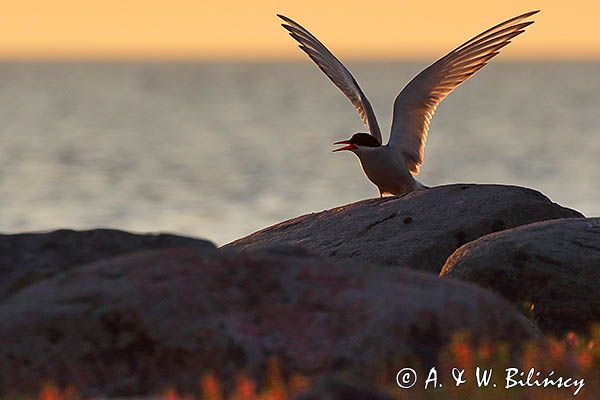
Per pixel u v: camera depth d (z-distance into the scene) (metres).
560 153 118.69
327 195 84.38
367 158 17.16
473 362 9.80
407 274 10.23
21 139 147.25
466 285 10.25
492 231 16.30
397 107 17.31
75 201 81.81
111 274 9.99
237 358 9.53
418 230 16.44
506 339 10.16
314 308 9.79
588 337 13.36
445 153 121.56
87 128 172.12
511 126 167.38
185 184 92.44
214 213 74.56
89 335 9.69
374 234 16.64
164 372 9.58
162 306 9.71
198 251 10.19
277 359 9.50
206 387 9.24
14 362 9.66
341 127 174.25
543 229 14.38
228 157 119.75
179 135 157.50
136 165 110.88
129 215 74.56
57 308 9.76
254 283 9.92
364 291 9.93
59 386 9.60
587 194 83.56
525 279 14.00
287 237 17.41
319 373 9.45
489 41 17.19
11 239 11.17
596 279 13.70
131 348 9.65
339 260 16.22
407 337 9.72
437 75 17.14
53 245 11.16
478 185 17.14
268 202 80.12
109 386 9.57
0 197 83.75
